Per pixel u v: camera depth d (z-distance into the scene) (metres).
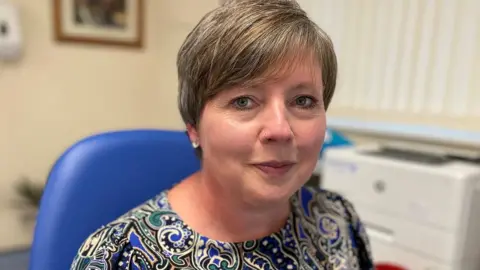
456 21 1.29
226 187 0.56
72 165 0.73
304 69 0.53
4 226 1.82
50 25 1.79
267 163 0.53
